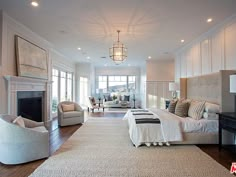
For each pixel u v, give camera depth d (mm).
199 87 4871
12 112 3840
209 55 4469
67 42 5559
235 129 2816
